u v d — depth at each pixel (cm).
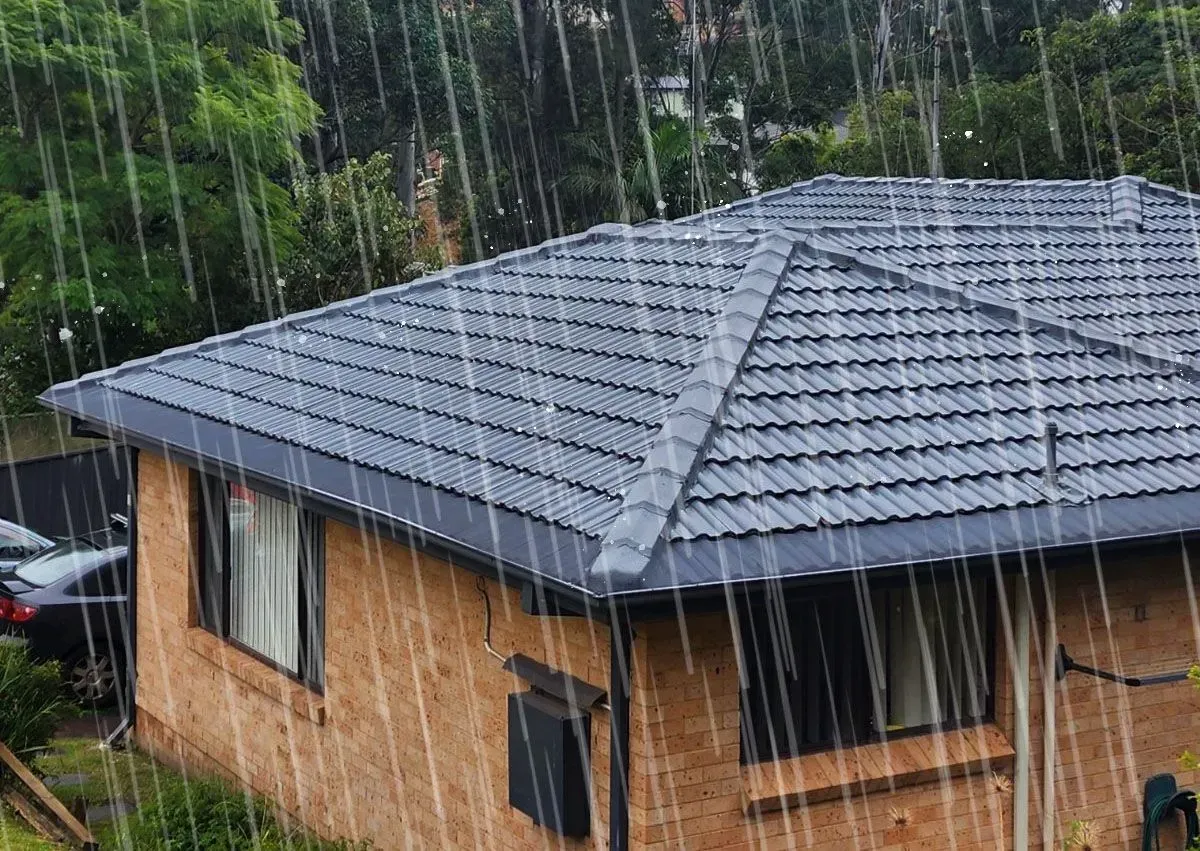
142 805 892
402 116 3253
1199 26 2480
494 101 3347
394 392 903
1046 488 696
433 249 2520
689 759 656
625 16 2988
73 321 1978
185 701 1070
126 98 2003
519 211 3381
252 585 1009
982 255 1023
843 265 931
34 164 1908
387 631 848
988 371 813
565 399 793
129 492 1145
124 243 2036
